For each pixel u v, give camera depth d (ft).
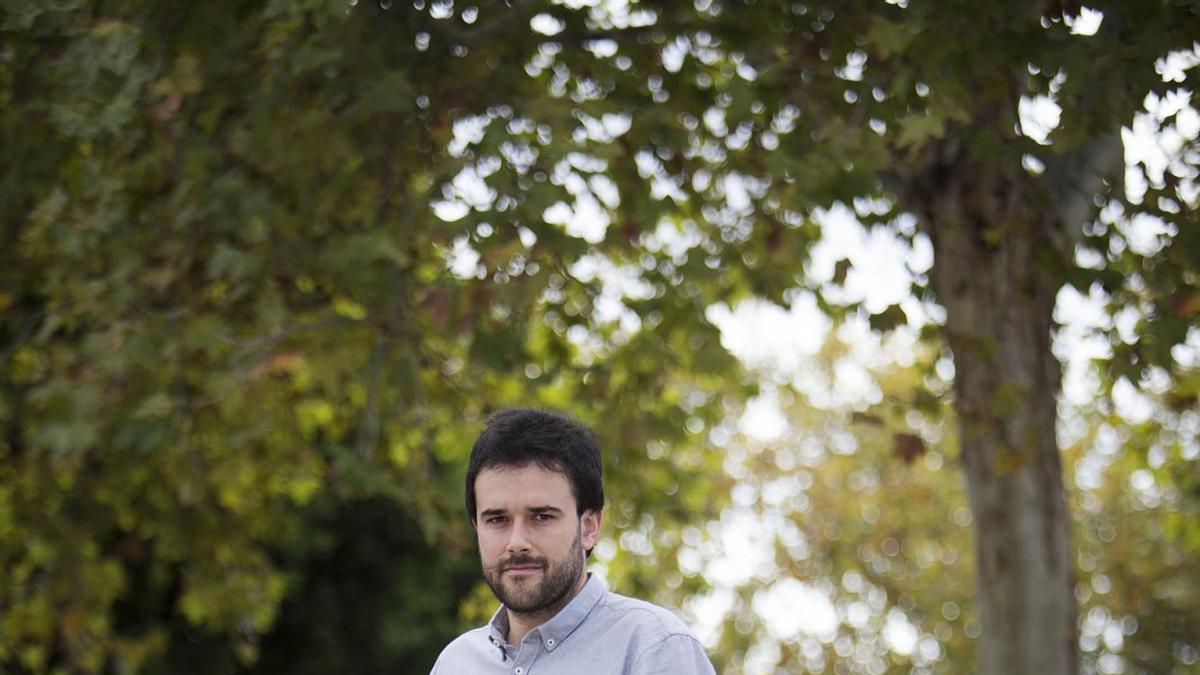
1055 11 22.86
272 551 57.41
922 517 77.77
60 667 48.14
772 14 25.72
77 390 29.17
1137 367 24.30
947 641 78.07
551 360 31.91
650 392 32.19
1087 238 25.77
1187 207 23.17
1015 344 28.35
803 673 77.51
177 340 27.58
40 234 29.14
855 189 24.58
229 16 24.54
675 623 12.77
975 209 28.30
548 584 12.49
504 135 24.13
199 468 31.55
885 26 22.17
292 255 27.07
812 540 77.46
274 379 31.89
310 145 25.05
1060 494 28.81
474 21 26.30
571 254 25.27
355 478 29.40
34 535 37.27
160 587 55.93
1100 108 21.98
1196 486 58.85
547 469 12.53
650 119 26.32
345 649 61.21
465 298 25.82
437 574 62.75
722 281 31.83
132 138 26.23
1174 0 21.83
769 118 25.72
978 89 24.67
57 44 25.45
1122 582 77.00
